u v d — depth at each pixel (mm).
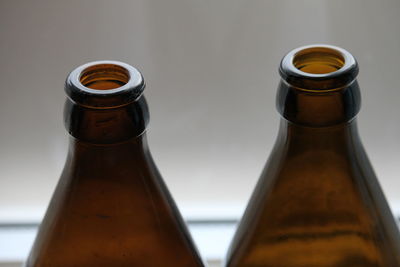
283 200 304
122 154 280
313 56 291
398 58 463
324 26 455
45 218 305
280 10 450
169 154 499
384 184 508
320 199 300
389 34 457
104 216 291
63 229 296
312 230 306
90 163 281
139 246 298
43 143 492
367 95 476
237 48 462
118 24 451
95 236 295
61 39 453
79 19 450
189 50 461
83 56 459
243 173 505
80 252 298
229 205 513
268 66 466
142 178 289
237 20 454
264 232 314
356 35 458
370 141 493
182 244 311
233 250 330
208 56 464
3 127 484
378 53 462
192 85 473
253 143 495
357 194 299
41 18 448
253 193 321
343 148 288
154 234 299
